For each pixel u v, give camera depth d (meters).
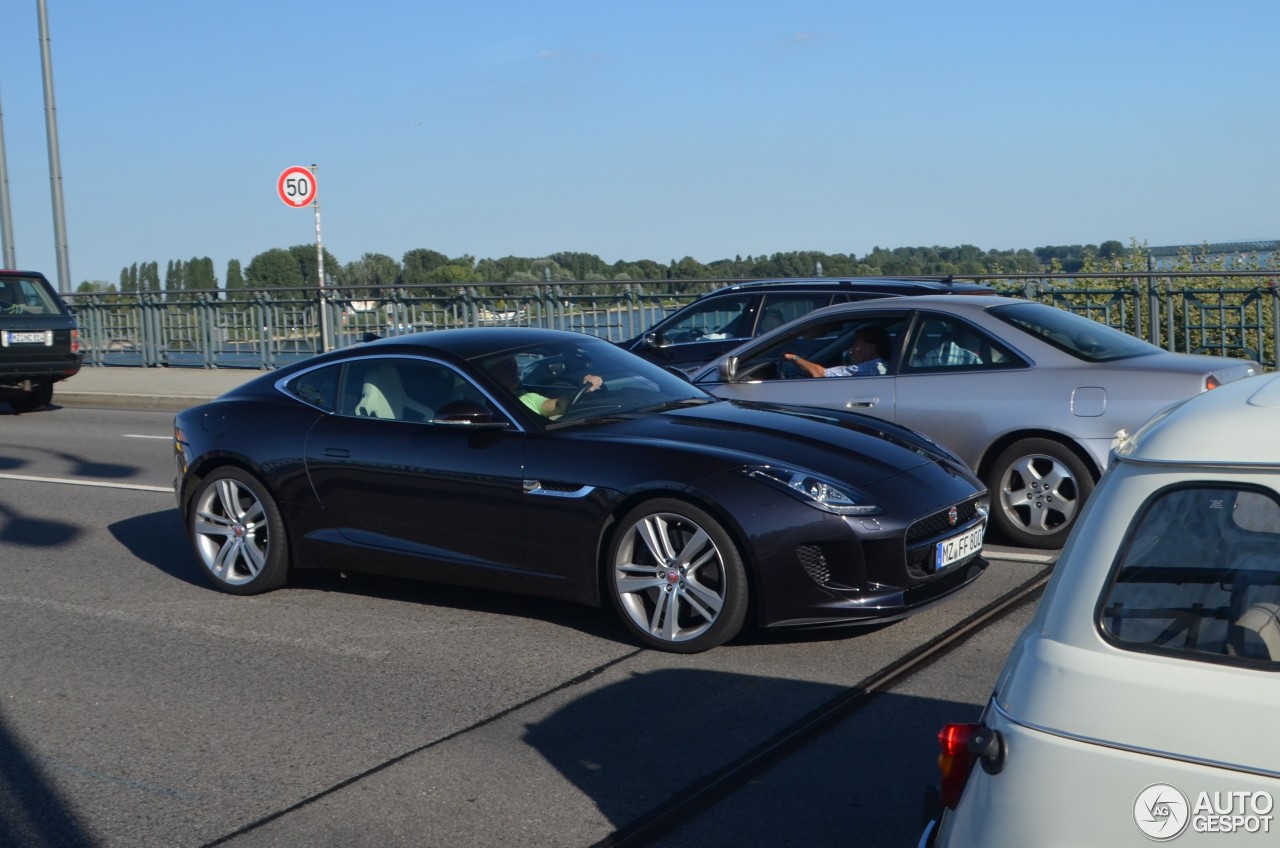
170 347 23.59
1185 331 14.95
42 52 24.34
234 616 6.98
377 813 4.37
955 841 2.43
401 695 5.58
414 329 21.11
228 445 7.25
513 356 6.85
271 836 4.23
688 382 7.38
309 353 21.86
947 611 6.46
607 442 6.14
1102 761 2.28
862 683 5.44
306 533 7.03
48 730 5.32
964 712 5.06
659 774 4.59
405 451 6.64
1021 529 7.70
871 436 6.33
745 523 5.65
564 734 5.03
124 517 10.05
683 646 5.91
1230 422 2.39
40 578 8.05
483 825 4.24
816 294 11.06
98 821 4.41
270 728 5.24
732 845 4.00
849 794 4.34
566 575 6.20
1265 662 2.24
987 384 7.75
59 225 24.83
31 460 13.48
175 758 4.96
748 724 5.04
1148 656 2.31
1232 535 2.31
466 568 6.48
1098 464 7.40
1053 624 2.43
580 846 4.05
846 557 5.60
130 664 6.18
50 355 17.86
